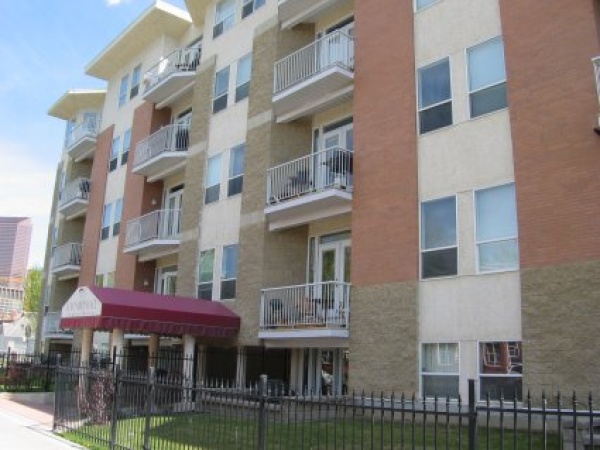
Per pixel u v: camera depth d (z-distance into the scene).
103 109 34.47
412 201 14.97
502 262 12.99
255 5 22.97
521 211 12.70
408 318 14.41
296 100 19.23
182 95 26.91
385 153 15.91
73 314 18.55
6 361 26.19
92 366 16.23
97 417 12.92
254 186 20.25
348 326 15.88
